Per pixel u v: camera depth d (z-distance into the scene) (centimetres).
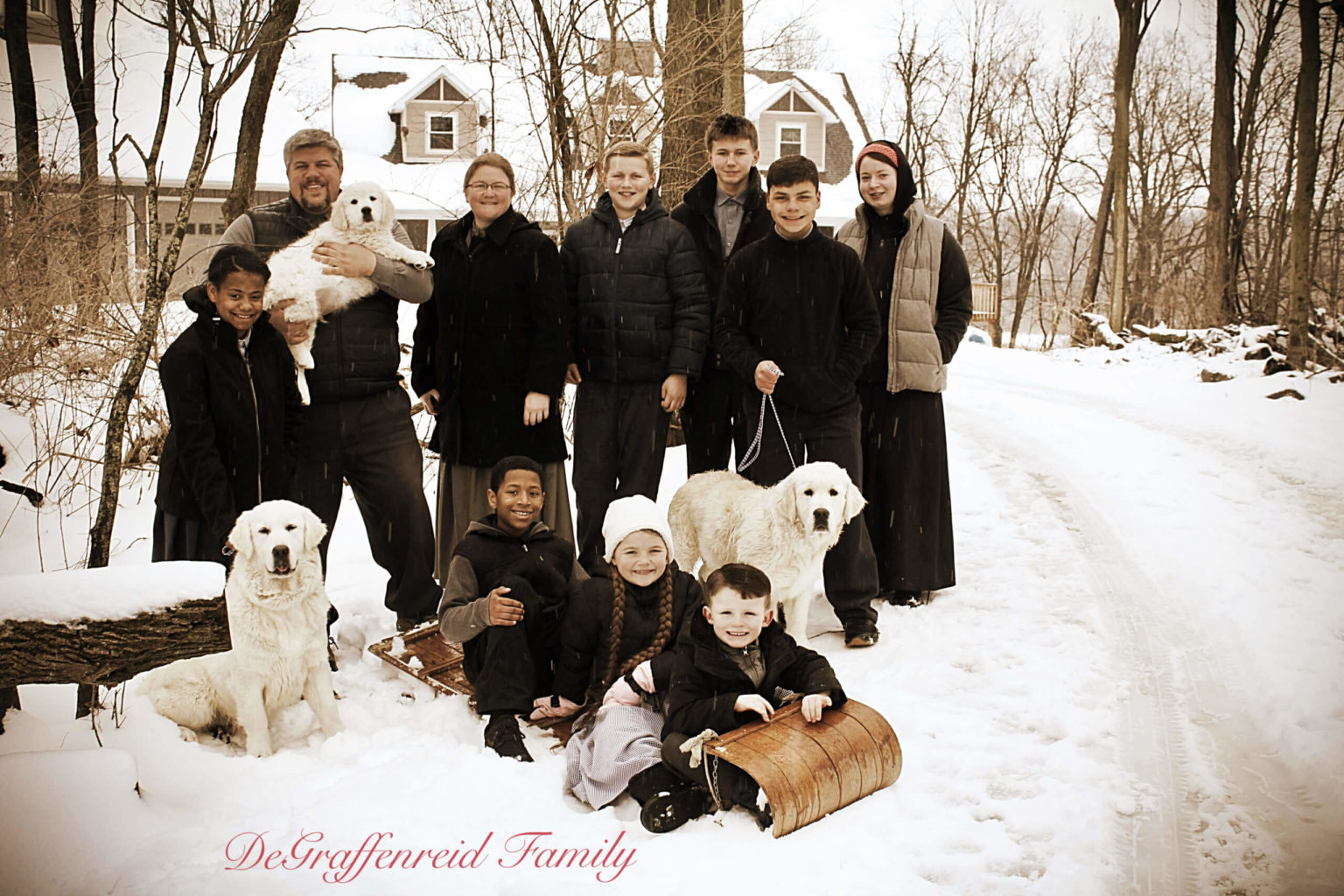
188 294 374
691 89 771
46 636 281
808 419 464
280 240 450
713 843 287
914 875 272
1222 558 522
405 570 460
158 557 400
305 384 422
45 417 669
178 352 372
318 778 327
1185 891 266
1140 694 385
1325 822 298
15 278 666
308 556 357
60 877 261
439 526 476
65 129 1200
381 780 318
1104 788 318
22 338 662
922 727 360
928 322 485
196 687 365
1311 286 1448
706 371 522
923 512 488
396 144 2205
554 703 371
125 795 291
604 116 739
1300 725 346
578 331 489
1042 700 379
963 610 485
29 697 373
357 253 424
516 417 458
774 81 2445
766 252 457
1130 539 575
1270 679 382
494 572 385
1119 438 827
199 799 313
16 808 276
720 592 317
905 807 308
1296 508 605
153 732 349
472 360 455
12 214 717
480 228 455
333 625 475
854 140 2517
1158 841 290
